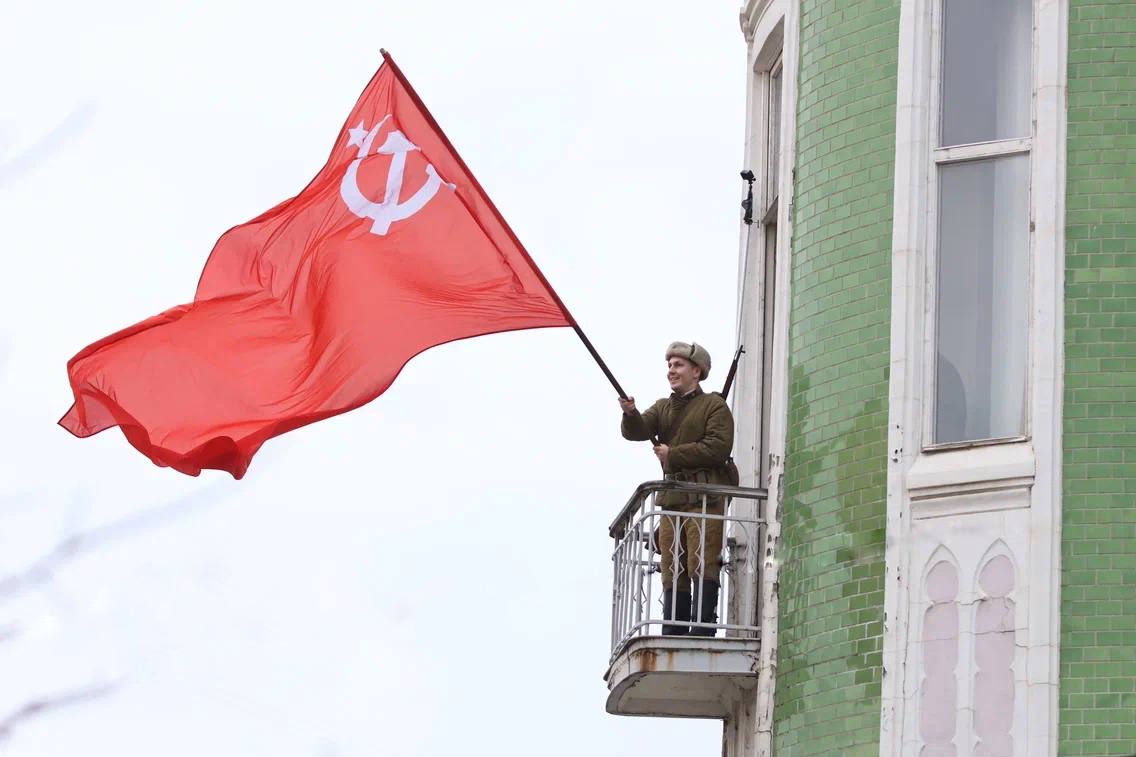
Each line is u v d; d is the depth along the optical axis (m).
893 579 26.73
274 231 29.98
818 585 27.70
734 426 31.58
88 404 28.92
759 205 32.56
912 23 28.59
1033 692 25.52
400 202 30.22
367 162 30.44
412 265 30.00
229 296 29.62
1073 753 25.30
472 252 30.05
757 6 32.66
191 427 28.92
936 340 27.58
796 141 29.97
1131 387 26.28
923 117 28.28
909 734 26.17
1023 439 26.58
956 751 25.84
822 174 29.23
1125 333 26.48
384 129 30.55
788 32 30.62
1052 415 26.36
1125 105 27.19
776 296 29.86
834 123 29.27
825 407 28.27
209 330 29.41
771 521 28.81
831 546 27.66
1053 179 27.12
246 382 29.25
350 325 29.64
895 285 27.83
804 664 27.64
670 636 28.61
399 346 29.62
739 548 30.23
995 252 27.58
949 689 26.08
